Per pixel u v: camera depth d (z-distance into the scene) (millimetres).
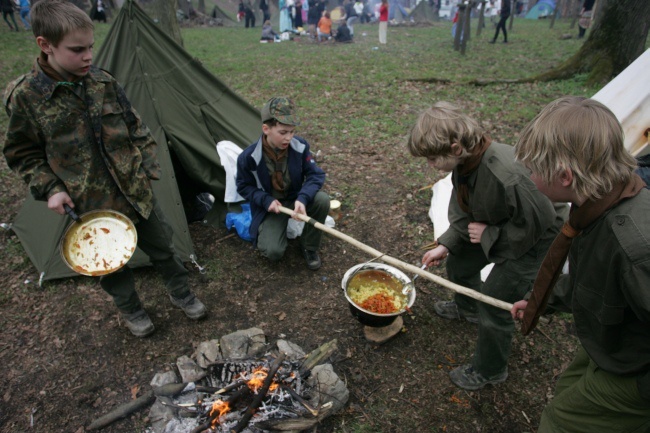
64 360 2660
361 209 4207
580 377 1618
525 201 1797
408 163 5070
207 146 3922
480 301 2223
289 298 3170
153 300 3125
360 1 21078
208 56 11609
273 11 25094
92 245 2295
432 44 13203
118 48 3588
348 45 13516
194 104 3938
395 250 3670
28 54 10906
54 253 3289
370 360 2656
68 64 1917
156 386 2406
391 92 7766
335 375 2406
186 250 3404
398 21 20297
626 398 1354
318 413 2162
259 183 3205
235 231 3916
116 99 2252
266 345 2652
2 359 2660
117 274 2561
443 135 1805
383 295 2764
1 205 4289
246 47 13398
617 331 1328
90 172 2209
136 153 2346
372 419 2316
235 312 3039
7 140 2031
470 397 2434
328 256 3621
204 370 2492
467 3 10789
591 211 1223
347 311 3039
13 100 1949
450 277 2795
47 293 3174
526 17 21641
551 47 11789
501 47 12156
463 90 7781
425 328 2885
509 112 6621
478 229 2135
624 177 1148
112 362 2648
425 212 4156
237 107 4344
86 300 3111
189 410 2230
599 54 7730
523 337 2797
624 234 1135
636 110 3295
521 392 2461
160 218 2578
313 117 6648
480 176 1941
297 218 2932
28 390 2479
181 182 4199
